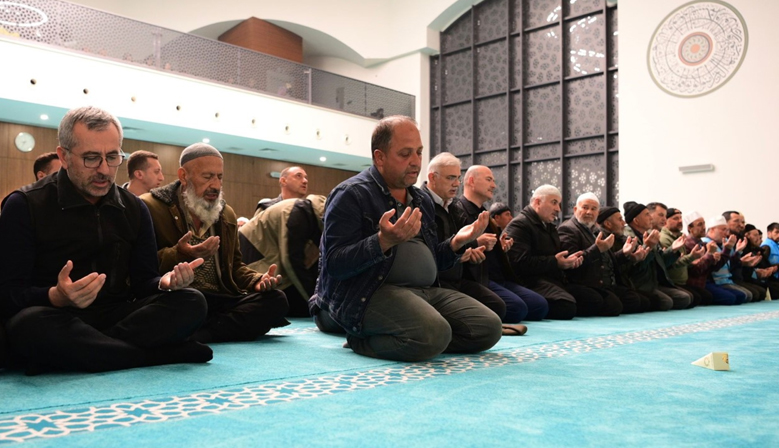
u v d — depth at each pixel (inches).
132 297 101.0
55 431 56.1
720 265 300.0
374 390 77.2
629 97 466.9
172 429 57.0
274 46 623.8
